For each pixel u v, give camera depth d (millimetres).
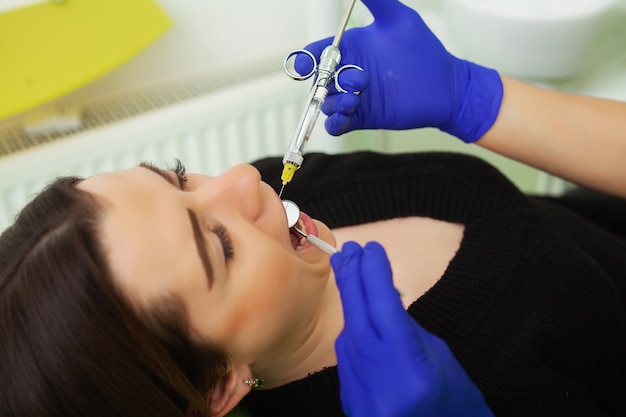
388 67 837
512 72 1112
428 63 850
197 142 1293
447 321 799
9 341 617
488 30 1070
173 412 638
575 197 1251
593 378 871
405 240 908
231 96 1292
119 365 605
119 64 1204
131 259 626
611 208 1225
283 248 709
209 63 1396
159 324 630
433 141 1631
